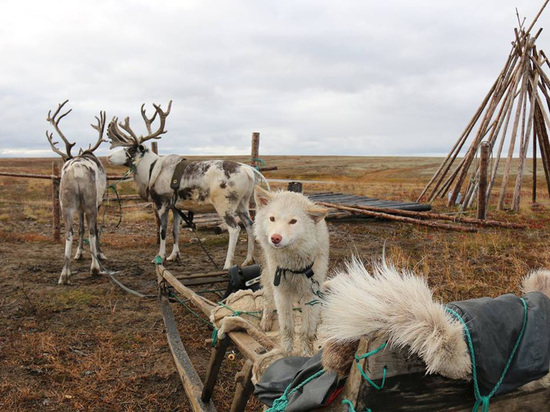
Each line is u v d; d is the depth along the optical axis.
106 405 4.46
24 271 9.41
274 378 2.29
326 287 4.37
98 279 8.98
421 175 72.94
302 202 4.23
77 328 6.37
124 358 5.46
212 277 6.81
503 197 17.95
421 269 8.77
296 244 4.08
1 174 13.28
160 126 10.24
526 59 18.62
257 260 9.98
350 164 102.56
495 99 19.25
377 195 27.20
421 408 1.73
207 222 14.92
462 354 1.64
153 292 8.15
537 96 18.48
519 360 1.81
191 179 9.48
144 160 10.18
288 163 109.06
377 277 1.79
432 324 1.58
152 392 4.73
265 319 4.97
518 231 13.17
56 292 8.02
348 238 12.75
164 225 10.27
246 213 9.78
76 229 15.57
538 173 57.25
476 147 19.02
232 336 3.27
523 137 18.25
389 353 1.64
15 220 17.47
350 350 1.79
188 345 5.85
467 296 7.18
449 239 12.22
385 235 13.07
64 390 4.70
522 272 8.28
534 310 1.93
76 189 8.77
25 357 5.39
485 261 9.54
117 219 17.41
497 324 1.80
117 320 6.71
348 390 1.73
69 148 9.76
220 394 4.62
